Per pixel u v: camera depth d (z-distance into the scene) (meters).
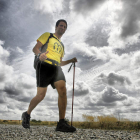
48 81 3.36
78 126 5.27
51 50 3.40
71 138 2.51
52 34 3.52
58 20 3.70
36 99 3.38
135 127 4.34
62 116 3.25
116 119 5.12
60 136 2.66
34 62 3.40
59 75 3.37
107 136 2.73
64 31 3.69
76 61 3.79
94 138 2.56
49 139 2.41
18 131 3.10
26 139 2.38
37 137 2.54
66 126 3.14
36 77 3.42
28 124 3.51
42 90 3.38
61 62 3.87
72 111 3.28
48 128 3.91
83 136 2.69
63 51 3.84
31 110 3.49
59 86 3.30
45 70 3.29
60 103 3.28
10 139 2.35
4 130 3.23
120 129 4.25
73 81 3.47
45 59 3.16
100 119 5.20
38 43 3.36
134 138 2.58
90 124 5.14
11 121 7.03
